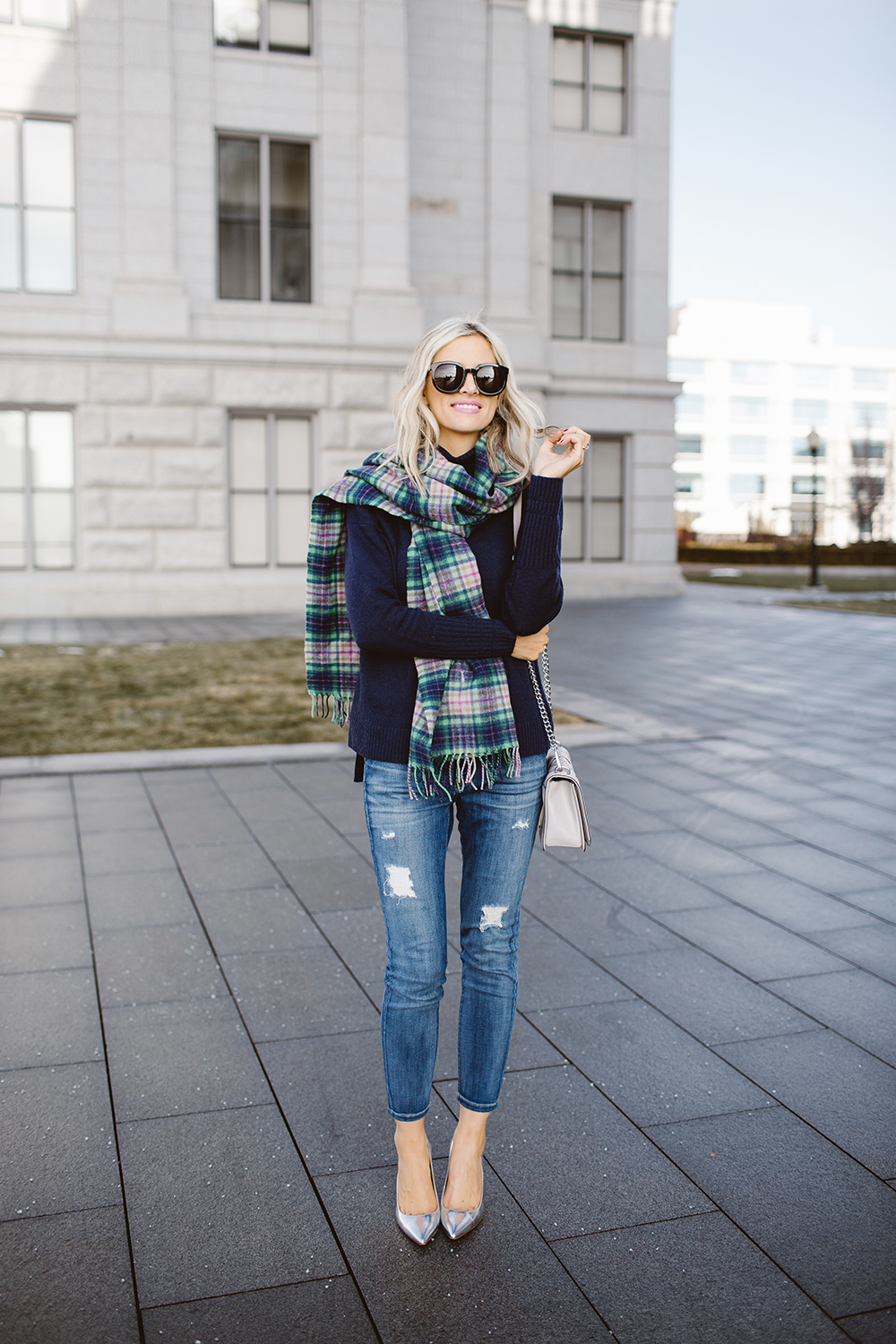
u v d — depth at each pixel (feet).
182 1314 6.57
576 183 63.52
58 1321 6.50
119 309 53.93
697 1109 8.87
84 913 13.28
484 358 7.34
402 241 57.82
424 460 7.30
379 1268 7.01
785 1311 6.61
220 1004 10.80
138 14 53.31
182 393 54.95
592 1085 9.26
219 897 13.87
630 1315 6.58
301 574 57.82
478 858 7.49
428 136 60.08
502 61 60.49
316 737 23.79
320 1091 9.17
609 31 63.26
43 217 53.83
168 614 55.67
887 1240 7.27
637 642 43.62
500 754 7.22
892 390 324.80
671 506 66.49
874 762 21.81
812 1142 8.41
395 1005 7.32
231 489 57.26
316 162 56.85
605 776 20.62
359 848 15.98
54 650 39.29
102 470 54.39
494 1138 8.48
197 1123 8.68
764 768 21.33
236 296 56.90
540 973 11.54
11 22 52.75
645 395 65.16
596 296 65.26
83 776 20.36
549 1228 7.41
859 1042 10.05
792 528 309.01
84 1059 9.68
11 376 52.95
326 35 56.29
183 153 54.95
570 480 65.31
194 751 22.12
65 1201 7.66
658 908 13.50
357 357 56.90
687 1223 7.45
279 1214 7.55
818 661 37.76
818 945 12.32
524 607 7.04
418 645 6.89
